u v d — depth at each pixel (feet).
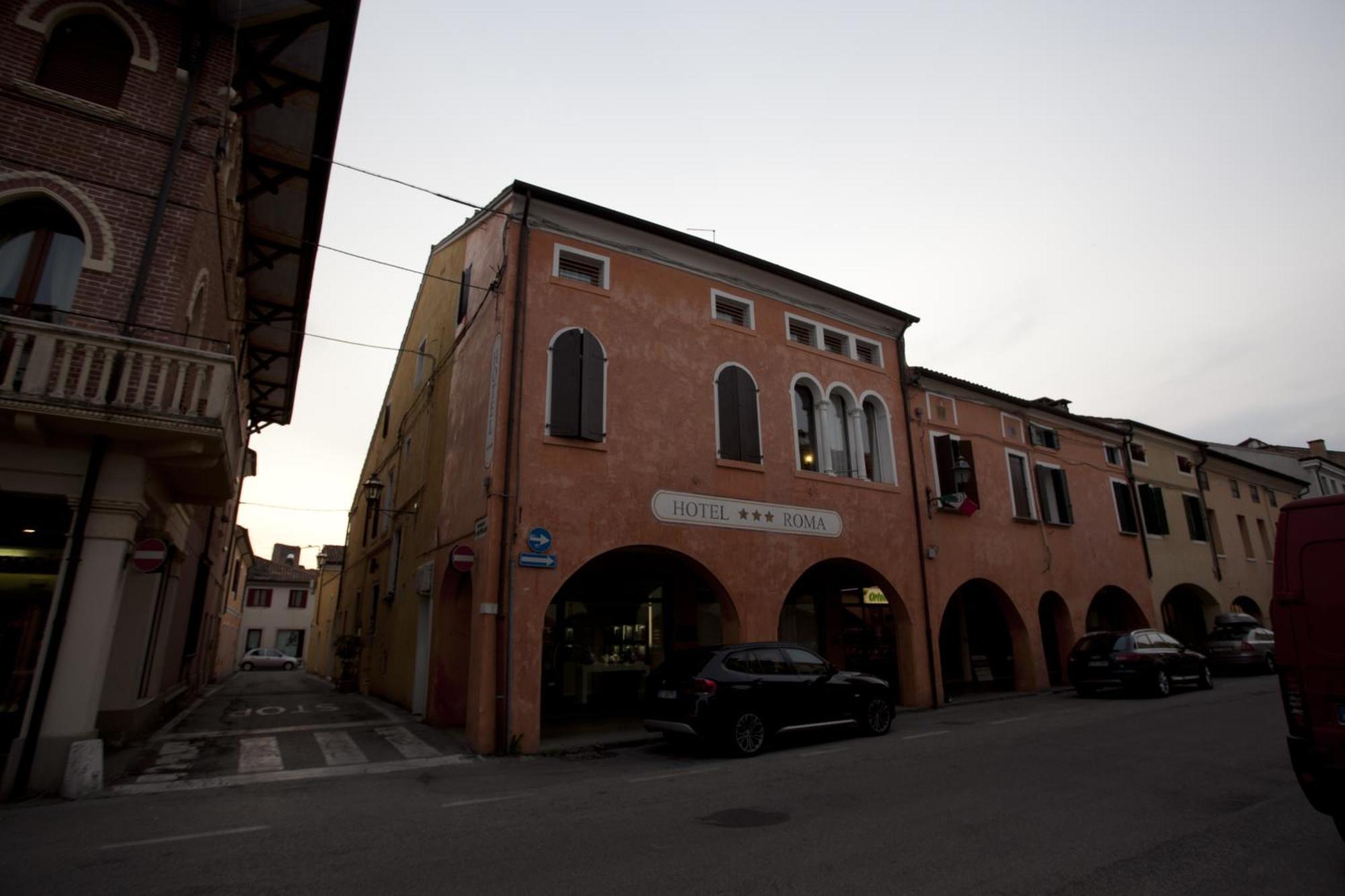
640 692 47.98
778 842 17.61
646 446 39.75
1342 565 16.47
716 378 44.01
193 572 49.39
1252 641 69.26
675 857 16.58
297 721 43.55
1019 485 62.80
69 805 22.62
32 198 27.73
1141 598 70.18
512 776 27.25
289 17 32.27
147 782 26.12
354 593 84.79
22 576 29.17
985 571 56.59
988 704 50.01
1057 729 35.94
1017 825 18.71
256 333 55.31
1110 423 77.66
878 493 50.60
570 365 38.29
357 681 71.15
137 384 26.30
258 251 45.62
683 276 44.52
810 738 35.27
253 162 39.34
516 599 33.78
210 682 79.30
